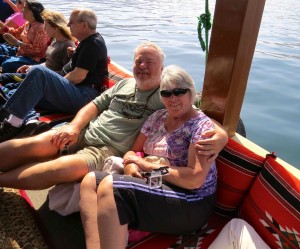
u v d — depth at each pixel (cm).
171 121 220
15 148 232
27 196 241
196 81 575
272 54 761
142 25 1188
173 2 2047
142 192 181
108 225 171
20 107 299
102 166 235
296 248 176
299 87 546
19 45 480
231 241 187
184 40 926
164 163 211
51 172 211
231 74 214
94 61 345
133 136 249
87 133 261
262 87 542
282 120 434
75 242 205
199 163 193
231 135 238
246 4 196
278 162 199
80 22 337
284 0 2198
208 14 231
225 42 213
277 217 184
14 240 201
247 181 211
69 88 334
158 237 204
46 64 419
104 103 278
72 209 216
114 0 1988
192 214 196
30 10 447
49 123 336
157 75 247
